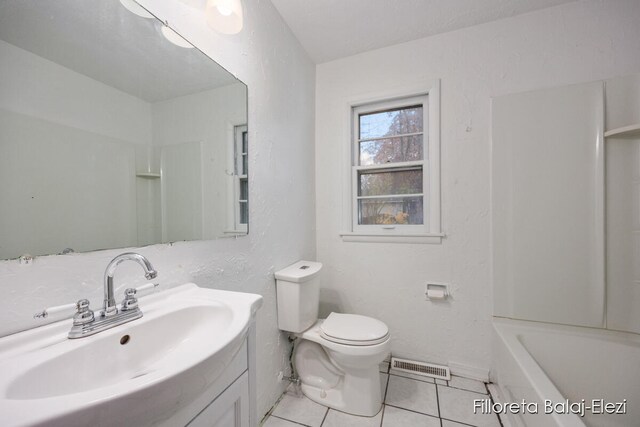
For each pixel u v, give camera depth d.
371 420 1.27
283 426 1.24
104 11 0.68
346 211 1.92
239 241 1.15
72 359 0.52
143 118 0.77
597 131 1.36
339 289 1.95
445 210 1.67
